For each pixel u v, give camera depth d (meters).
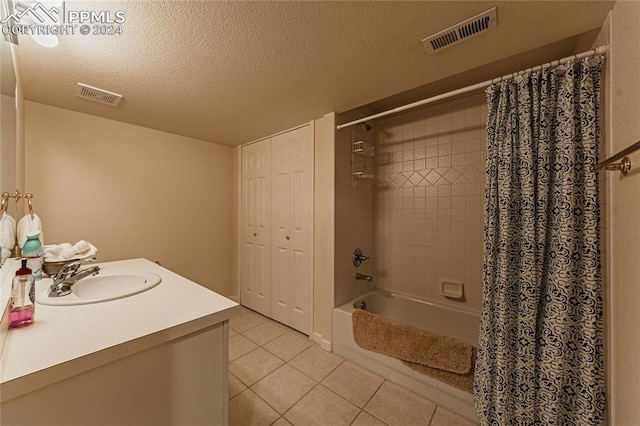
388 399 1.57
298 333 2.42
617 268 0.98
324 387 1.67
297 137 2.46
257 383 1.71
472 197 2.15
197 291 1.11
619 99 0.97
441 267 2.30
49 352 0.62
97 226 2.18
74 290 1.21
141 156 2.45
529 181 1.23
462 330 2.11
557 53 1.57
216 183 3.06
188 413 0.84
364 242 2.50
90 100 1.85
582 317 1.09
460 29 1.15
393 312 2.44
